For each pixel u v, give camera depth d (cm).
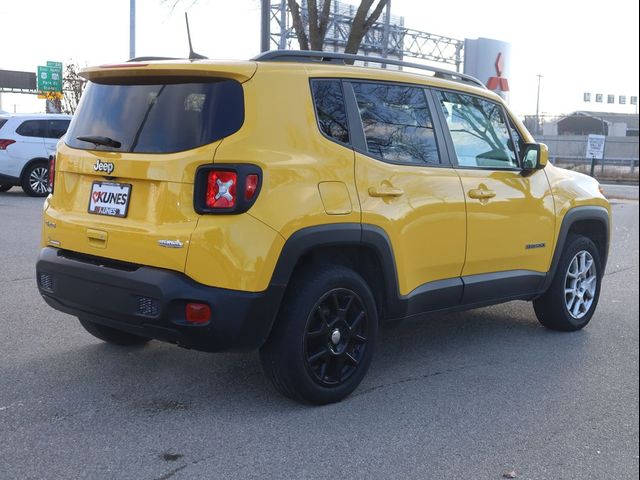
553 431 420
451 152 520
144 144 417
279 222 400
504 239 549
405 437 404
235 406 438
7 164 1548
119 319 414
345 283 438
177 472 354
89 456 368
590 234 673
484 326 648
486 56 2794
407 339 600
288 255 404
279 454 377
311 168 420
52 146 1600
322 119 440
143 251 402
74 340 559
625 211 1928
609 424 432
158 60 453
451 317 678
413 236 477
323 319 431
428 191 488
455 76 554
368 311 455
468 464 375
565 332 634
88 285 424
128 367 502
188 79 418
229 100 406
